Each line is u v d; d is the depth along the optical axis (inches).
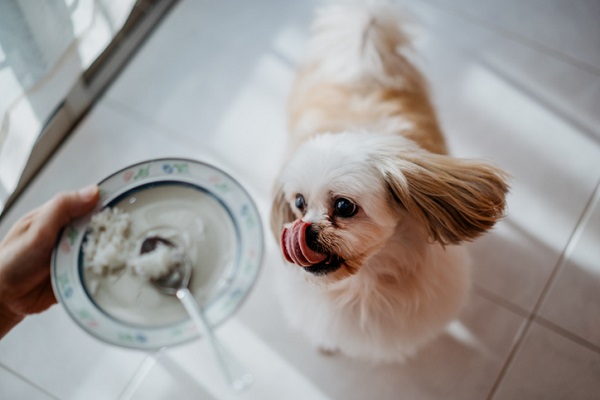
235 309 29.8
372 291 31.8
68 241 30.2
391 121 33.5
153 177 31.0
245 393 38.1
